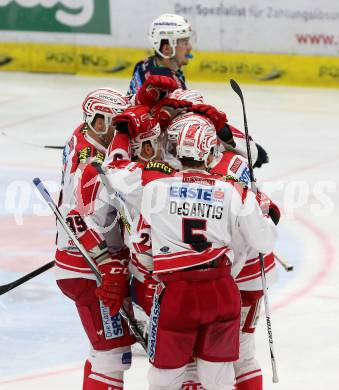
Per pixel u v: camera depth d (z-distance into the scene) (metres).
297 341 14.90
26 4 39.81
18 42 40.28
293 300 16.72
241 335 11.90
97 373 11.62
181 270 10.63
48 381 13.46
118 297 11.20
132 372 13.67
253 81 37.62
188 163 10.85
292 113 33.06
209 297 10.62
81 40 39.47
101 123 11.83
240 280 11.78
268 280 12.03
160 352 10.70
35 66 40.25
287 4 36.66
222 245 10.74
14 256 19.14
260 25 37.12
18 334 15.32
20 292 17.17
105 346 11.51
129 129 11.31
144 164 11.70
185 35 17.00
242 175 11.54
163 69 16.89
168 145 11.72
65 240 11.62
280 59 37.25
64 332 15.38
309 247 19.77
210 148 10.85
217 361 10.84
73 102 34.72
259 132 30.55
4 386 13.31
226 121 11.57
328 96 35.59
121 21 38.66
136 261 11.38
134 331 11.32
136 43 38.69
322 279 17.78
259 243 10.93
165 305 10.65
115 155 11.30
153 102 12.05
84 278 11.57
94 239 11.21
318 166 26.56
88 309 11.58
